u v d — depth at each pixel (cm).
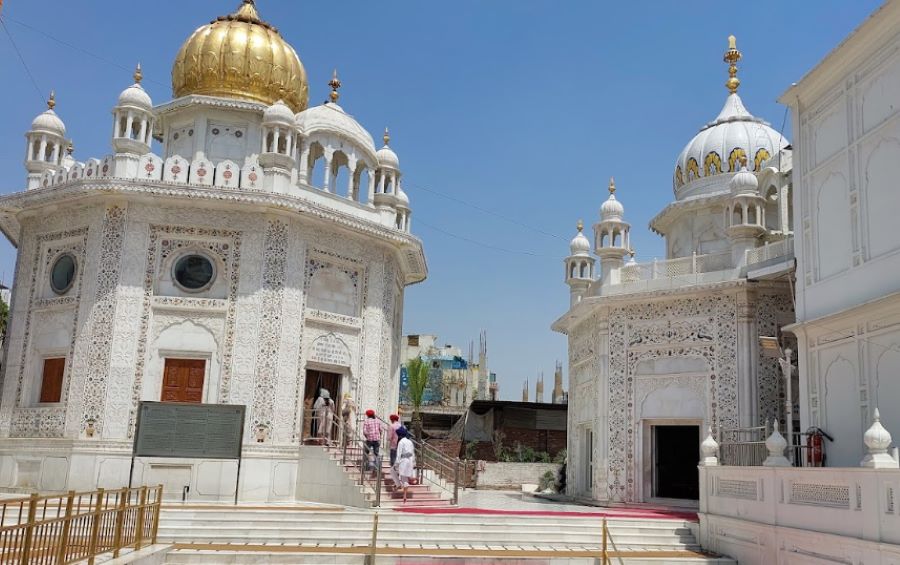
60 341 1739
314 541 1303
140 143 1744
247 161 2047
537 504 1984
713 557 1328
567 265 2648
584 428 2381
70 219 1786
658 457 2081
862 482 1009
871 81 1340
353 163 2025
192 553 1156
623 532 1457
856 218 1355
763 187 2184
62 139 2020
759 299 1955
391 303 2039
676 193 2541
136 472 1620
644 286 2117
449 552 1235
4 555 797
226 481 1641
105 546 983
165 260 1733
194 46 2102
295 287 1777
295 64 2170
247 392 1691
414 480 1766
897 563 925
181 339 1706
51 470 1639
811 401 1449
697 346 2006
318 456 1680
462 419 3584
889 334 1240
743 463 1502
